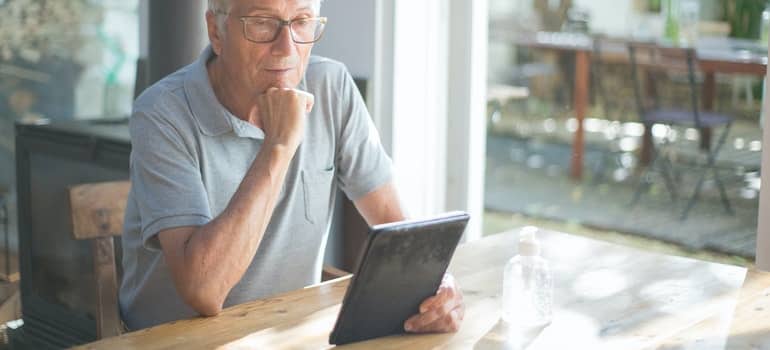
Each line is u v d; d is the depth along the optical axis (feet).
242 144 6.71
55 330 10.59
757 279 6.56
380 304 5.36
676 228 15.28
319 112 7.04
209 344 5.33
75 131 10.46
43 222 10.71
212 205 6.63
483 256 7.04
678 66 15.94
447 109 12.62
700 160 15.39
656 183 16.80
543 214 16.60
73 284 10.28
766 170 9.18
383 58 11.84
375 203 7.31
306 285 7.10
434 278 5.50
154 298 6.81
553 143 19.19
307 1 6.28
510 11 16.89
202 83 6.57
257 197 6.07
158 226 6.14
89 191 7.13
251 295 6.80
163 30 10.34
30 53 13.75
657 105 16.65
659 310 5.92
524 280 5.71
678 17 15.96
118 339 5.39
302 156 6.91
